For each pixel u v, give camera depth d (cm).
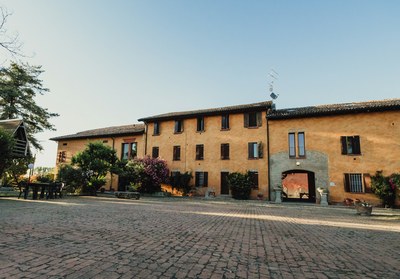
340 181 2095
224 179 2553
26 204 1220
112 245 485
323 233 717
